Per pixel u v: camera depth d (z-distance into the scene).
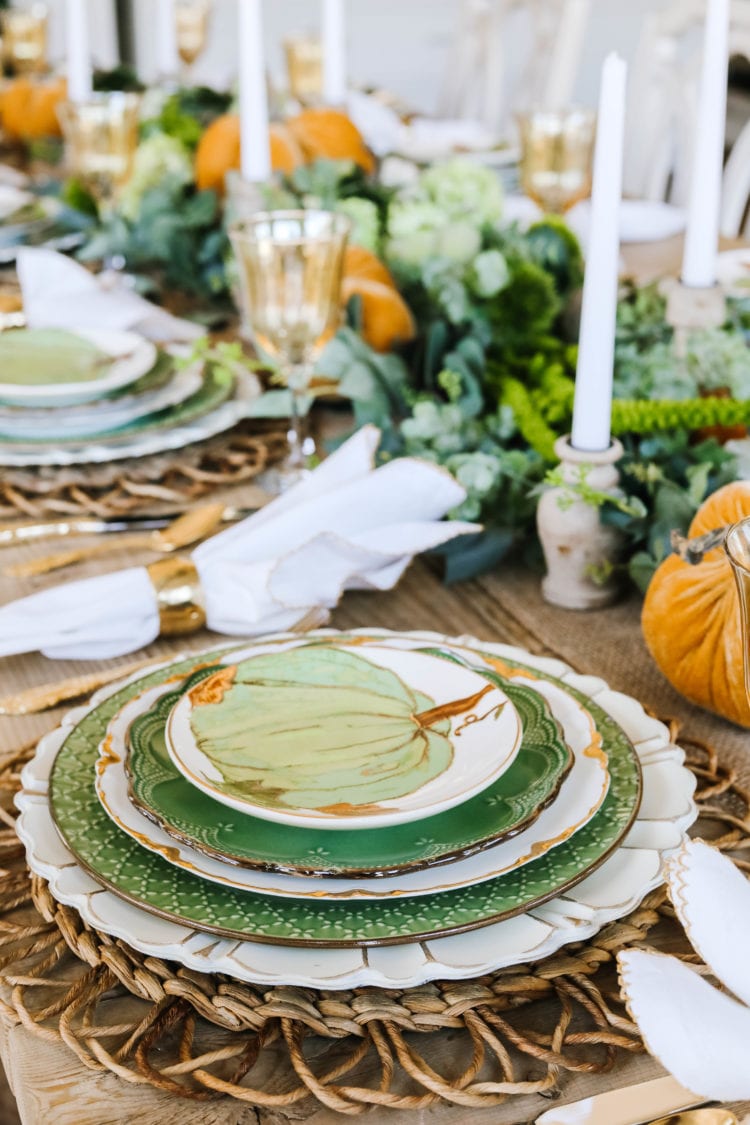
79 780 0.53
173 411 0.98
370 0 4.70
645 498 0.77
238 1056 0.44
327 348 0.89
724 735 0.63
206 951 0.44
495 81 2.42
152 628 0.71
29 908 0.51
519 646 0.72
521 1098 0.42
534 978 0.45
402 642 0.63
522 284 0.94
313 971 0.43
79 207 1.60
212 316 1.27
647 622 0.64
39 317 1.14
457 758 0.51
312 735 0.53
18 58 2.44
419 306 1.04
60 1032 0.43
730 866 0.41
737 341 0.88
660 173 1.92
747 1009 0.38
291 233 0.89
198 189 1.37
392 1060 0.43
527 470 0.80
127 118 1.39
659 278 1.33
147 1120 0.41
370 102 1.92
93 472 0.93
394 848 0.47
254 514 0.78
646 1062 0.44
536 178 1.42
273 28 4.75
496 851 0.47
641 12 4.18
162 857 0.48
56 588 0.72
